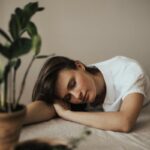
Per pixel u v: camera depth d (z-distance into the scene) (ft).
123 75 3.78
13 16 2.07
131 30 5.82
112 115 3.16
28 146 2.04
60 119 3.57
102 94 3.83
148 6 5.82
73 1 5.35
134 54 5.93
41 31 5.21
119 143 2.78
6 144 2.04
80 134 2.73
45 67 3.59
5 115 1.96
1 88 2.04
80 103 3.66
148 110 3.98
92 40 5.62
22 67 4.99
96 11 5.54
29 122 3.26
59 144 2.07
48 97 3.58
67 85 3.49
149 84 4.02
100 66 4.09
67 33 5.41
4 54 1.87
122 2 5.66
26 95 5.12
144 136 2.99
